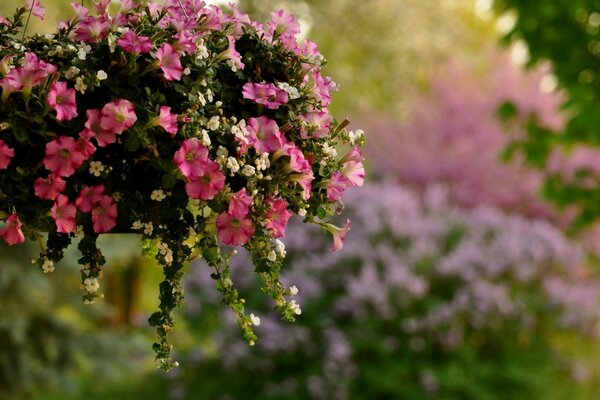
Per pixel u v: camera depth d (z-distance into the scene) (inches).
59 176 57.1
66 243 63.8
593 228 333.7
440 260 238.4
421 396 217.9
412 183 401.1
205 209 78.3
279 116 66.2
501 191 376.8
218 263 64.4
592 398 260.2
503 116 196.7
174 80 61.9
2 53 61.6
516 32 186.1
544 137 191.6
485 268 239.6
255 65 67.4
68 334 231.0
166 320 64.3
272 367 227.0
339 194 69.4
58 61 61.7
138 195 61.1
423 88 529.3
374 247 242.4
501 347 239.8
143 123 58.9
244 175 62.3
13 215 59.6
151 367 279.0
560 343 268.1
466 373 224.7
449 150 406.0
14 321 212.1
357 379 222.8
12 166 58.5
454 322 228.1
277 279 65.6
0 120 57.1
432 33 530.9
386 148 421.7
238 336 229.3
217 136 62.2
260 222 64.2
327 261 233.0
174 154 60.0
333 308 227.8
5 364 219.1
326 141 69.1
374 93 526.9
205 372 246.4
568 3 171.0
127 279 381.7
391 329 226.4
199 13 67.1
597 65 182.1
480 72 476.7
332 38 502.3
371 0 502.3
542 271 257.3
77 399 255.9
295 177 64.7
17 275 207.8
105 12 65.2
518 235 261.1
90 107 60.2
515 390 234.1
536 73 410.6
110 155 60.7
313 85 68.1
